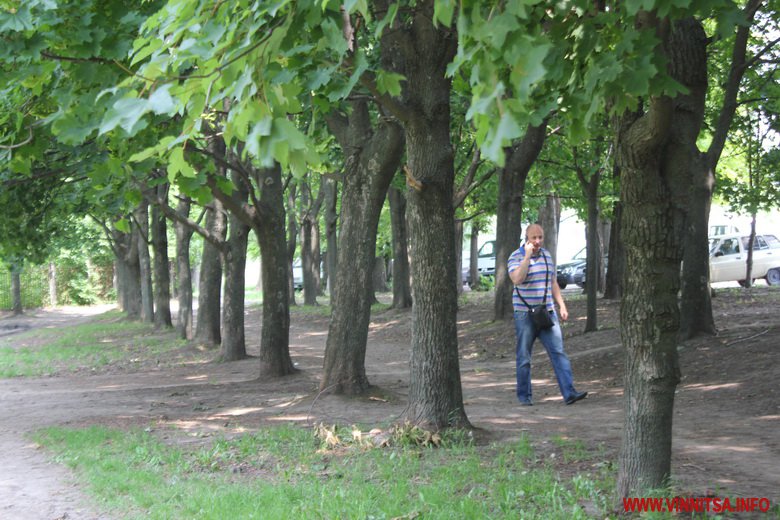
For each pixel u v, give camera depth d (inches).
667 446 207.2
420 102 323.0
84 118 163.8
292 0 134.0
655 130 187.8
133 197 335.3
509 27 94.8
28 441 364.8
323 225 1935.3
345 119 487.8
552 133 769.6
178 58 124.7
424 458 291.0
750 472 251.1
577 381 527.8
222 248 765.9
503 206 860.0
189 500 235.1
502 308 887.1
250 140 104.0
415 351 332.5
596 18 147.5
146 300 1346.0
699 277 566.9
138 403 503.2
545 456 288.4
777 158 703.1
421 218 328.8
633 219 201.5
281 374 601.0
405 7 291.4
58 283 2329.0
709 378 461.1
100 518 230.2
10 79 253.0
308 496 235.6
